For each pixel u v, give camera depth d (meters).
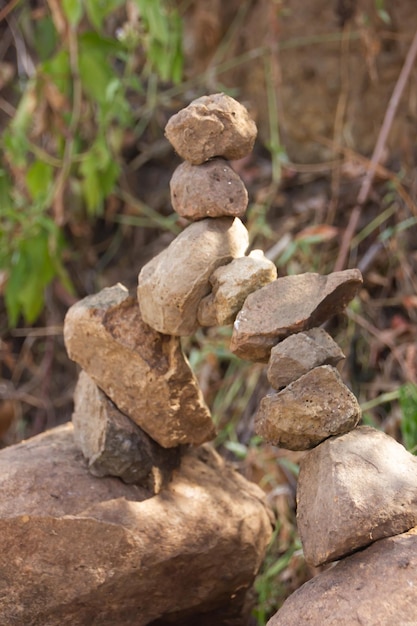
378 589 1.54
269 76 3.36
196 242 1.79
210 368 3.04
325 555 1.60
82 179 3.54
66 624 1.84
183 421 1.93
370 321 3.02
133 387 1.90
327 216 3.20
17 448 2.05
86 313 1.90
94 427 1.94
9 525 1.80
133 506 1.88
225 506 1.99
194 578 1.93
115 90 3.12
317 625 1.55
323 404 1.68
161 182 3.62
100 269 3.64
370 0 3.19
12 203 3.27
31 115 3.21
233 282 1.74
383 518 1.59
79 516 1.82
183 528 1.90
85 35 3.08
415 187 3.09
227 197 1.81
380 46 3.22
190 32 3.57
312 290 1.71
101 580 1.82
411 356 2.79
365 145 3.29
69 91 3.33
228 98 1.83
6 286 3.26
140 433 1.93
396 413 2.75
